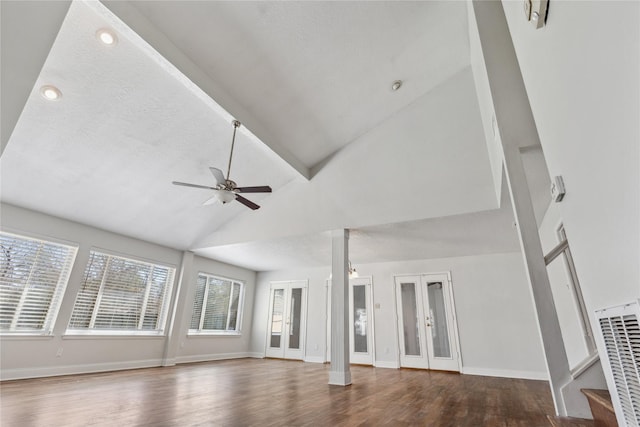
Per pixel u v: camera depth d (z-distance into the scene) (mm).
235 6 3064
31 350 4316
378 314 7109
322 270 8141
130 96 3426
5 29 1455
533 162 3027
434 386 4539
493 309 6121
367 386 4453
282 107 4312
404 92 4863
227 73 3600
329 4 3377
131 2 2756
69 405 3021
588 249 1077
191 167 4582
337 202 5156
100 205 4770
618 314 896
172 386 4105
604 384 2047
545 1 1160
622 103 735
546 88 1308
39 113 3342
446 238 5402
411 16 3840
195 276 7012
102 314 5203
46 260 4617
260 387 4219
